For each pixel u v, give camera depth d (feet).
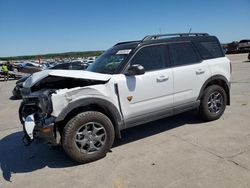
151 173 11.78
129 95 14.28
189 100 16.87
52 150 15.74
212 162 12.25
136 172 12.00
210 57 18.11
